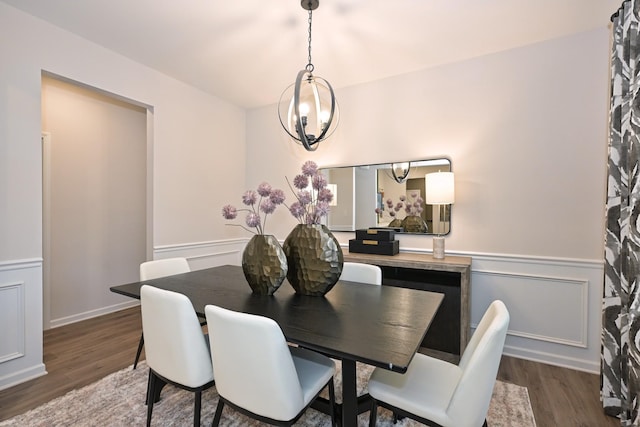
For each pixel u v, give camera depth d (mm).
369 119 3234
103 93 2705
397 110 3088
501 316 1201
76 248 3381
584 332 2359
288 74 3123
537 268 2518
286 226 3861
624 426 1743
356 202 3314
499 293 2652
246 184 4156
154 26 2322
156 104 3078
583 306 2361
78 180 3404
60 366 2371
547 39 2449
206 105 3604
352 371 1255
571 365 2396
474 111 2740
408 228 3037
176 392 2041
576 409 1905
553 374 2309
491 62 2670
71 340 2859
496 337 1124
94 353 2598
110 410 1841
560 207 2438
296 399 1218
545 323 2492
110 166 3693
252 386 1220
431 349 2740
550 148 2465
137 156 3975
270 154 3961
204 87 3461
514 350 2598
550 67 2455
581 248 2375
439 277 2723
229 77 3199
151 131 3092
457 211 2814
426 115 2951
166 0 2029
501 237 2646
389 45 2545
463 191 2787
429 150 2938
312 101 2061
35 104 2232
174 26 2320
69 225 3326
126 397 1967
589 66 2328
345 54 2695
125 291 1839
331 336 1206
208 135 3639
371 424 1507
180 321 1420
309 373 1472
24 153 2184
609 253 1910
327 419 1780
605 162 2291
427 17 2170
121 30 2381
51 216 3186
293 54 2713
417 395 1305
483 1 2008
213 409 1867
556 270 2451
